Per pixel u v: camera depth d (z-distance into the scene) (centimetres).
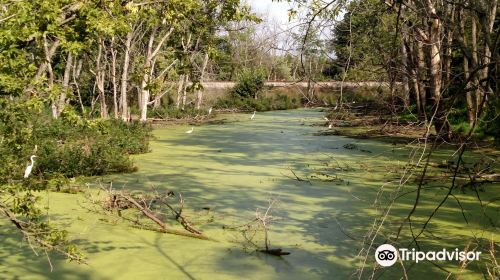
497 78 338
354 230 832
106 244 773
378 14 517
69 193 1085
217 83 4719
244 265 689
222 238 803
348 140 2064
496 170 1122
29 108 506
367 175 1297
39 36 481
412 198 1021
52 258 716
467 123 1436
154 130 2603
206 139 2202
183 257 721
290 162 1558
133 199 928
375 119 2342
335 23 496
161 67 2655
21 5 452
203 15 922
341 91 499
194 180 1270
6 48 459
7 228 841
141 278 642
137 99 3716
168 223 880
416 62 1079
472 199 998
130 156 1669
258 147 1930
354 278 633
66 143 1428
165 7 783
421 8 486
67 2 522
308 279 636
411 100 2200
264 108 4175
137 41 2748
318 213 947
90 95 3191
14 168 565
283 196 1089
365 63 627
